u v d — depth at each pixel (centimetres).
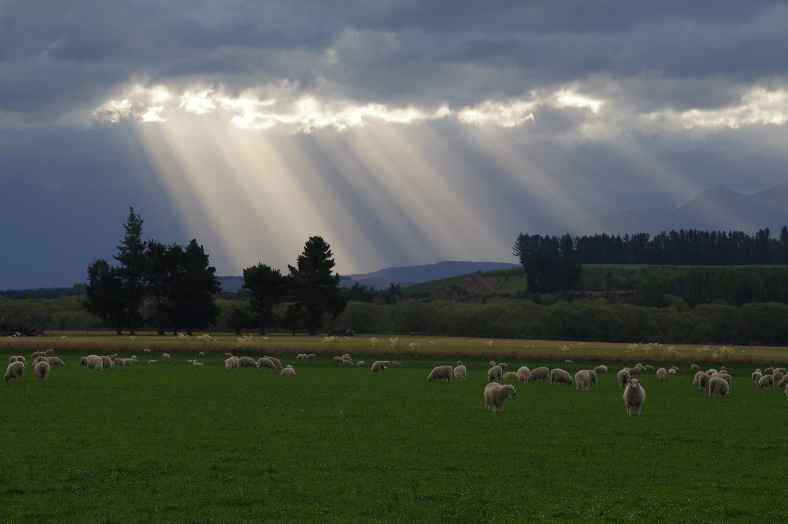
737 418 5238
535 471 3484
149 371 8988
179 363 10856
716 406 5981
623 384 7500
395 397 6338
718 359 12319
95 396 6038
